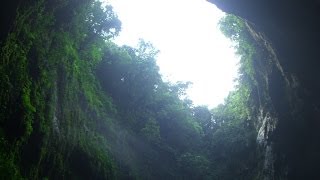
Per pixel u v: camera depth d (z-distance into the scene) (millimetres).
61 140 24750
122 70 38969
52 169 23828
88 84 31891
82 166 27344
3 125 19266
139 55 41312
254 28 22562
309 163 24453
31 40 20734
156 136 40406
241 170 38062
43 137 22031
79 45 29359
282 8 18156
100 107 33500
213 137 44375
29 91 20812
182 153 42875
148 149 39031
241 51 30969
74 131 27000
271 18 19219
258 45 27016
